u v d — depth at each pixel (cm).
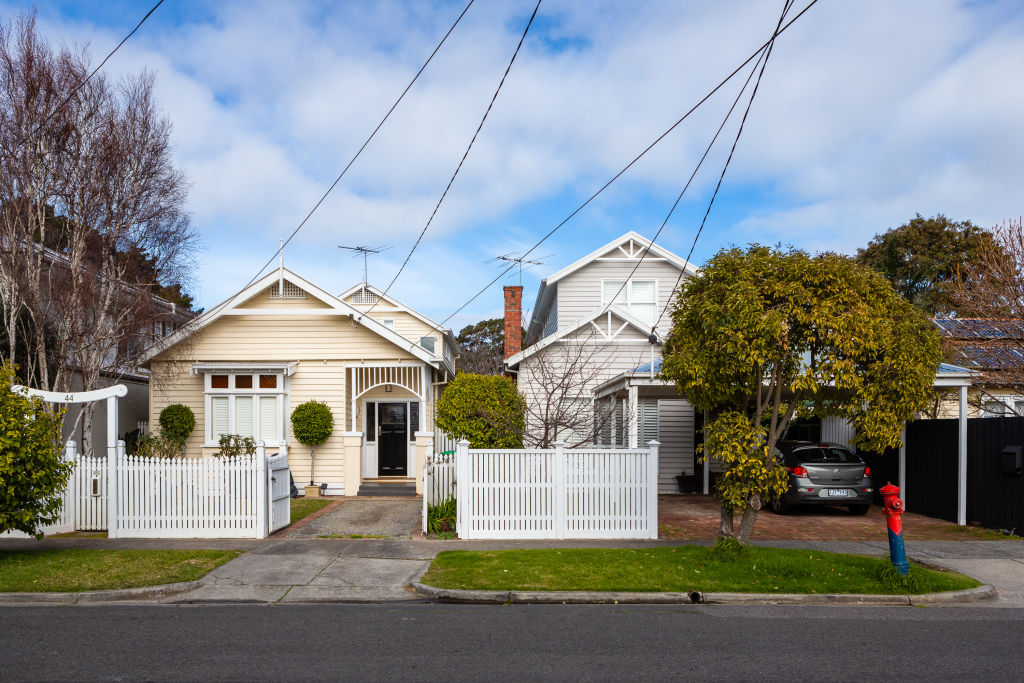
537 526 1254
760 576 951
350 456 1903
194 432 1927
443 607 853
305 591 918
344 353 1955
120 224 1709
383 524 1410
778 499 1602
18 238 1588
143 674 598
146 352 1864
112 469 1255
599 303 2489
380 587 937
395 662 632
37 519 1078
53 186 1628
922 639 714
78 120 1628
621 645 689
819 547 1180
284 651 665
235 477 1264
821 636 724
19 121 1559
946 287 2428
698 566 995
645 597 878
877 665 628
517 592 881
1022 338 1834
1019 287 1844
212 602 877
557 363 2167
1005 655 661
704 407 1108
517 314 2709
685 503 1806
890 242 3238
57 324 1677
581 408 1756
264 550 1148
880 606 868
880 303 959
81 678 588
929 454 1567
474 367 3853
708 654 660
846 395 1051
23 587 898
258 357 1955
